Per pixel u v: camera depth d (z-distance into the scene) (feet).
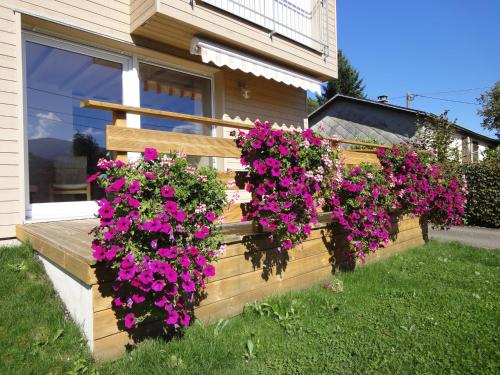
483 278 13.82
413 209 17.80
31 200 14.07
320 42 24.44
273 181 10.43
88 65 15.85
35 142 14.26
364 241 13.61
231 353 7.80
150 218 7.07
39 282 9.55
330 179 12.45
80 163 15.56
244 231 11.47
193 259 7.77
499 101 82.74
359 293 11.86
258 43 19.69
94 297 7.29
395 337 8.64
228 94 20.79
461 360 7.56
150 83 18.20
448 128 41.14
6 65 12.44
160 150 8.84
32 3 13.20
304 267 12.48
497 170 31.07
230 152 10.38
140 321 7.53
